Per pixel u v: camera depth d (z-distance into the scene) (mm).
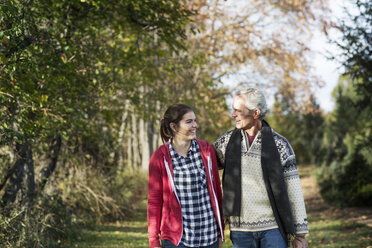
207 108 11305
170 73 10203
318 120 29922
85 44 7203
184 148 3043
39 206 7148
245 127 3035
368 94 9453
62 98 6219
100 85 7332
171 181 2936
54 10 6215
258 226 2977
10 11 4242
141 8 7062
